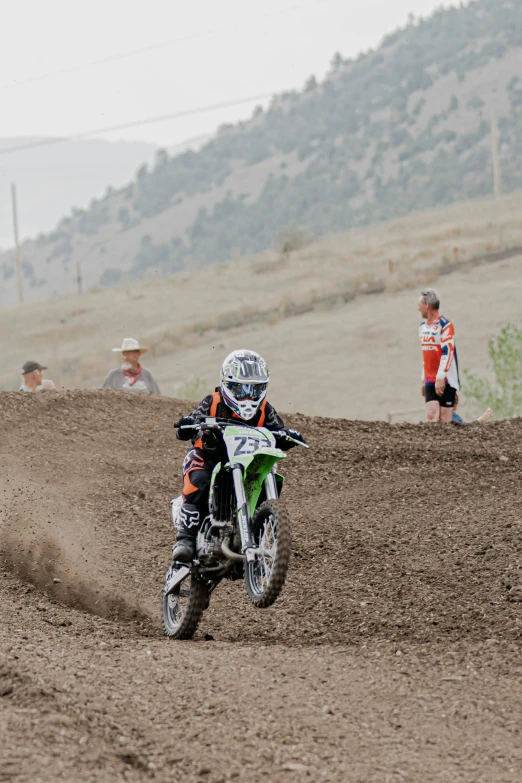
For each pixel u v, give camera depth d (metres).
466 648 23.33
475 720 18.95
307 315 176.25
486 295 161.12
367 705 19.75
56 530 35.84
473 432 47.19
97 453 45.25
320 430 48.62
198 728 18.39
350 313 170.25
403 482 39.62
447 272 188.50
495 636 24.05
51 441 46.31
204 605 25.86
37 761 16.20
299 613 27.81
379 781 16.48
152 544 34.81
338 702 19.84
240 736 18.05
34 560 33.72
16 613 28.78
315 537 33.81
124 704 19.42
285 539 22.30
